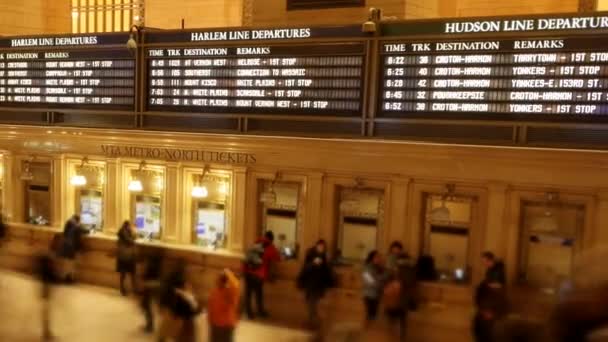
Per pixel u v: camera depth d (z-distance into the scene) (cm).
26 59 1223
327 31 947
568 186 797
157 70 1095
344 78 941
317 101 965
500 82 837
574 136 798
